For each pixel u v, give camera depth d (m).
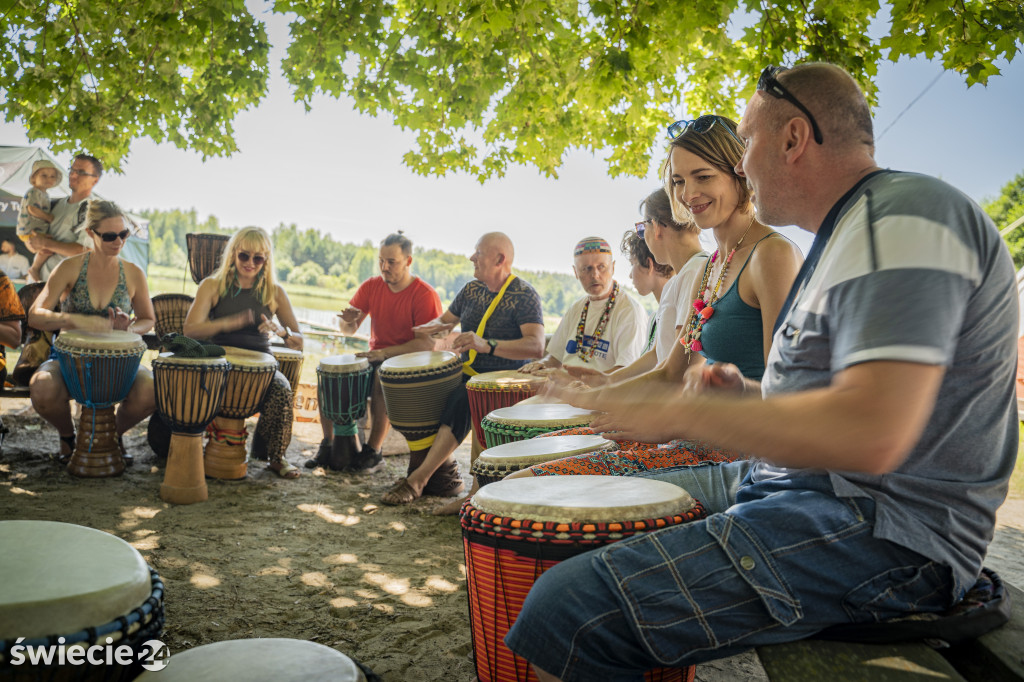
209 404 4.48
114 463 5.07
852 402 1.19
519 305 5.23
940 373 1.20
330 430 5.89
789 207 1.63
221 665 1.41
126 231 5.46
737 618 1.42
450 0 5.07
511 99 5.96
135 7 5.24
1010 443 1.47
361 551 3.87
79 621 1.26
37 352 5.54
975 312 1.34
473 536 1.96
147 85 5.74
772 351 1.60
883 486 1.45
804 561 1.42
